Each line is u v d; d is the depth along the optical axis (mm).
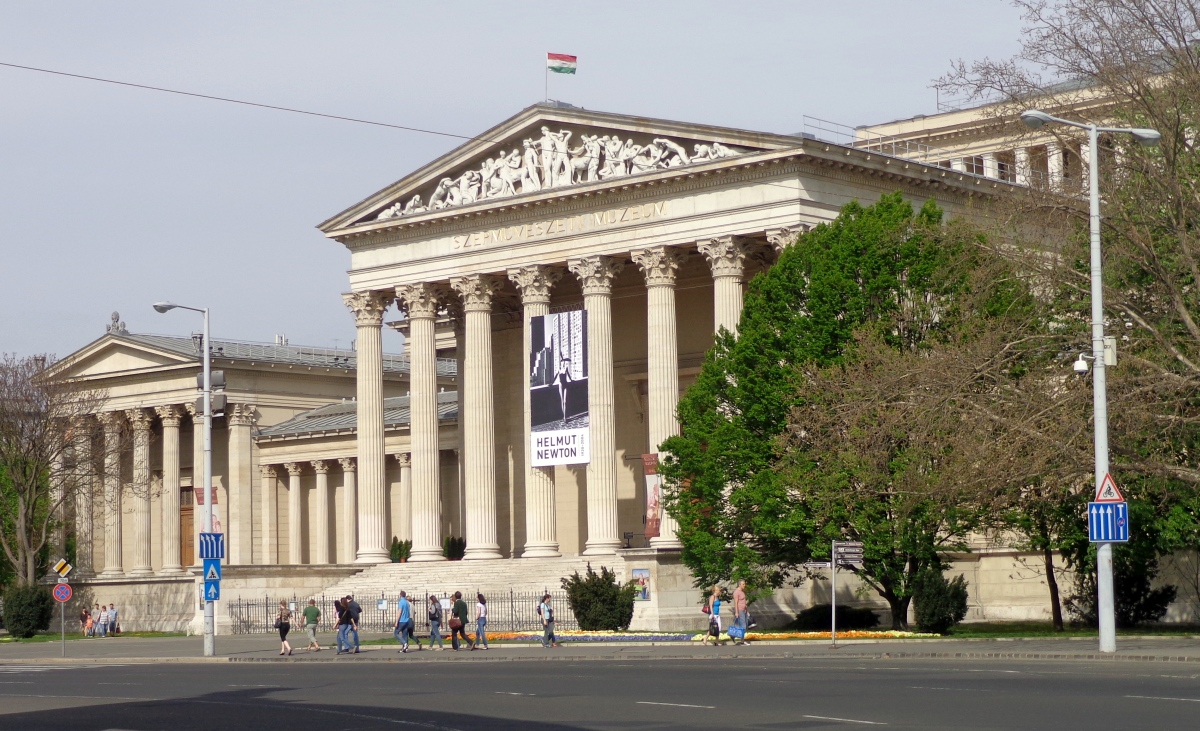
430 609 83625
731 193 93688
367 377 110562
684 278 106250
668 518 95625
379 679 52875
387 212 109875
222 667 67812
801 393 74125
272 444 142250
